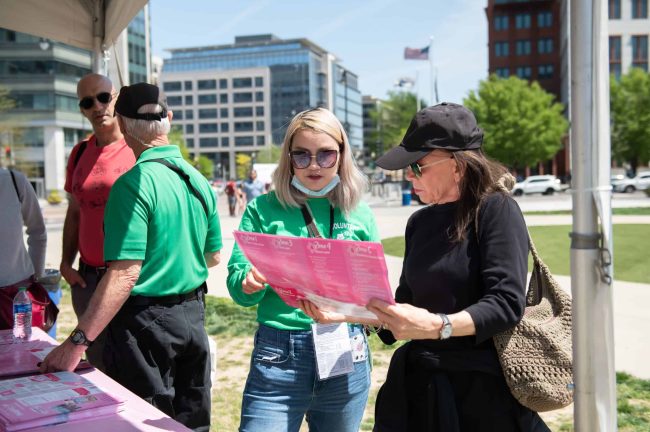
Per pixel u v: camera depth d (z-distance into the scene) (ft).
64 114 234.79
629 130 207.72
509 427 6.17
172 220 8.74
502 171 6.38
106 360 8.71
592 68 5.70
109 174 11.87
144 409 6.52
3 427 5.82
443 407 6.15
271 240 6.11
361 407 8.18
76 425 6.05
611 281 5.77
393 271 34.65
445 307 6.24
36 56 227.81
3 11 16.40
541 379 5.94
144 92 9.05
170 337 8.74
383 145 305.32
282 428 7.74
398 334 5.67
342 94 526.16
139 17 210.38
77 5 17.63
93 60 18.29
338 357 7.79
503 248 5.93
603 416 5.80
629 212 78.28
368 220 8.61
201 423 9.45
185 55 496.23
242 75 472.44
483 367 6.13
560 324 6.30
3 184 11.02
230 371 18.13
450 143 6.23
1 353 8.66
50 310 11.55
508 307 5.74
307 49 467.93
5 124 165.68
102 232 11.93
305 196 8.19
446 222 6.42
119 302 7.99
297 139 7.94
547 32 285.64
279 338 7.87
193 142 481.05
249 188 70.08
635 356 18.48
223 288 31.58
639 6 262.47
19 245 11.13
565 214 77.51
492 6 290.15
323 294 6.19
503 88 207.62
